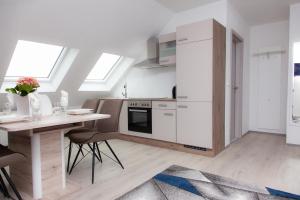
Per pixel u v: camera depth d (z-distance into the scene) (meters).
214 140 3.16
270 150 3.47
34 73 3.90
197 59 3.20
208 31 3.07
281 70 4.72
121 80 5.32
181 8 3.93
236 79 4.39
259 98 5.02
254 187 2.14
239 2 3.68
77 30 3.30
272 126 4.89
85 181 2.34
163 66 4.48
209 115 3.11
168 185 2.21
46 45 3.56
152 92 4.77
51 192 2.07
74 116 2.15
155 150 3.55
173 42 3.87
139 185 2.22
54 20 2.94
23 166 2.06
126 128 4.29
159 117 3.70
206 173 2.51
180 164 2.84
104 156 3.24
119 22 3.61
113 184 2.26
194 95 3.24
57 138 2.12
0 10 2.46
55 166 2.10
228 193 2.02
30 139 1.96
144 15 3.78
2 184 2.00
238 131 4.35
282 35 4.66
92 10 3.12
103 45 3.92
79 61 3.85
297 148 3.58
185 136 3.37
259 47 4.95
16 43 2.93
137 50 4.66
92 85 4.95
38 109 1.92
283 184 2.21
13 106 2.50
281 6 3.86
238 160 2.97
